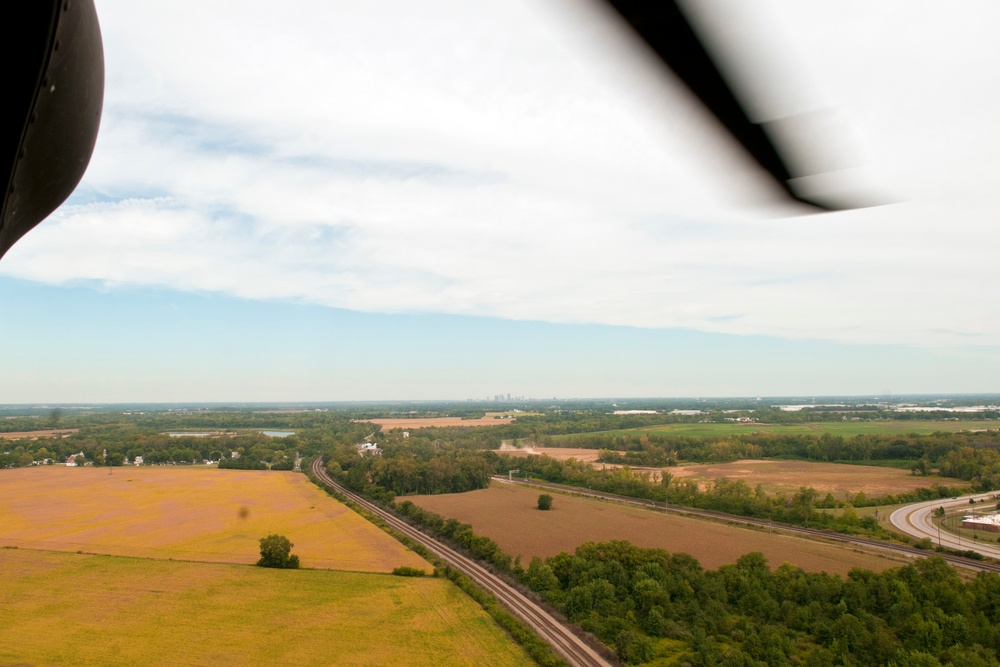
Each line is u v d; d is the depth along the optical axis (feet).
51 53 9.78
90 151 12.95
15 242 12.82
